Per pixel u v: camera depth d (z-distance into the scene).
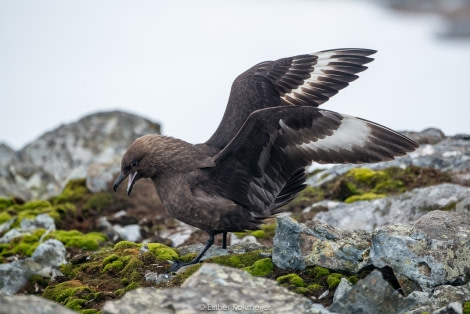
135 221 17.25
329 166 19.64
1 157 21.64
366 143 11.91
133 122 22.83
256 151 12.33
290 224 12.00
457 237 11.50
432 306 10.77
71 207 17.80
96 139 22.23
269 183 12.56
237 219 12.72
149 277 12.24
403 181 17.31
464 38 67.56
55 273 13.52
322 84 14.31
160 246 13.54
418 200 15.52
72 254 14.77
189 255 13.24
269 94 14.12
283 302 9.80
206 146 13.36
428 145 18.38
